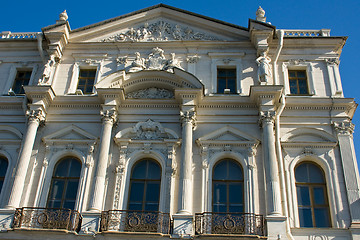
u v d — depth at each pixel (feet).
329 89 77.87
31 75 82.89
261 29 79.97
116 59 82.74
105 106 74.43
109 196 69.10
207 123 74.69
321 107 74.95
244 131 73.36
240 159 71.20
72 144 73.87
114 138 73.15
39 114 74.49
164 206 67.67
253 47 82.23
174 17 86.58
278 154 70.33
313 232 64.34
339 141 72.13
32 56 84.94
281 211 64.90
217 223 62.95
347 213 66.49
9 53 85.71
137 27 86.43
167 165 70.69
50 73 80.59
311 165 71.87
